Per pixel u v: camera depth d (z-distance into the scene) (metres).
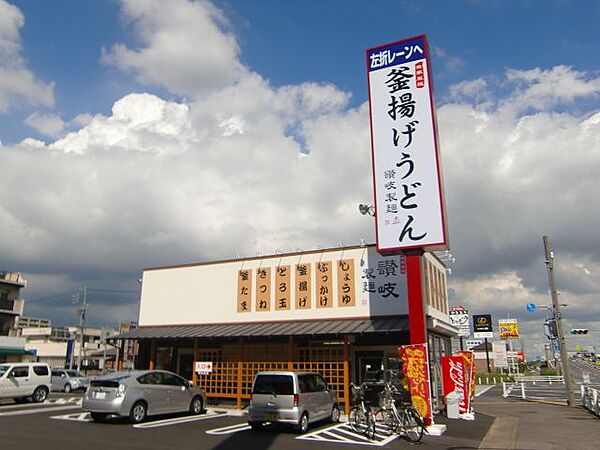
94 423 14.73
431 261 20.91
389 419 14.34
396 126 16.83
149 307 24.39
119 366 24.44
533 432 14.62
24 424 14.33
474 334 62.47
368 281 19.62
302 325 19.89
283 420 13.64
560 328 25.14
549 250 25.92
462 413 17.69
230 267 22.81
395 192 16.23
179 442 11.75
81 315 50.09
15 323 47.28
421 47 17.27
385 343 19.48
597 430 14.97
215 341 22.66
